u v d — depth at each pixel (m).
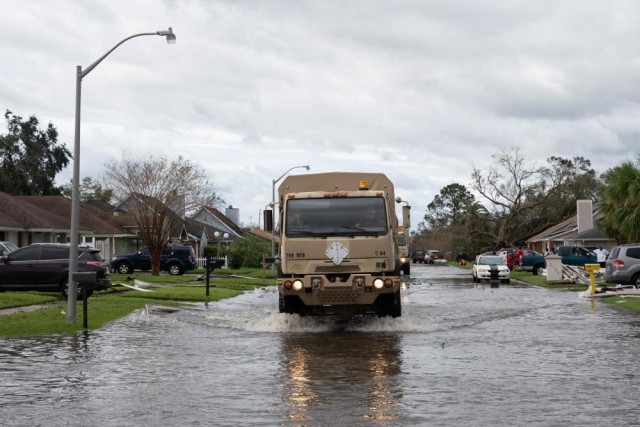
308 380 11.70
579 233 63.78
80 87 19.66
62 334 18.16
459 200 160.62
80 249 28.95
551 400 10.00
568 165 105.88
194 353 14.85
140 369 12.87
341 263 18.81
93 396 10.49
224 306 27.62
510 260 64.88
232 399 10.24
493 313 23.77
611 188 44.03
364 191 19.20
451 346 15.67
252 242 69.62
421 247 161.00
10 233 48.41
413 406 9.68
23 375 12.25
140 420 9.03
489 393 10.51
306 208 19.16
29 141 86.00
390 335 17.88
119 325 20.39
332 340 16.94
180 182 54.56
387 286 18.75
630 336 17.31
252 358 14.13
